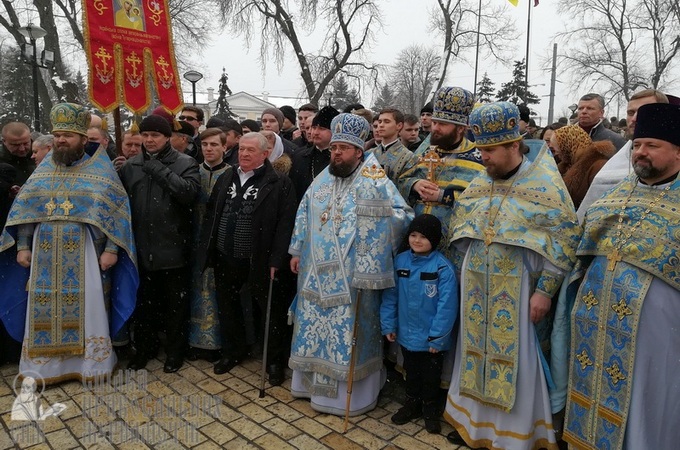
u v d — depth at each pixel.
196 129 5.78
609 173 2.85
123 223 3.72
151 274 3.98
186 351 4.18
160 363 4.06
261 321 4.20
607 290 2.34
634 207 2.32
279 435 2.99
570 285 2.64
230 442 2.92
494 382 2.70
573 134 3.48
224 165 4.16
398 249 3.19
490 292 2.73
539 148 2.85
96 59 4.14
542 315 2.63
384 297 3.17
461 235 2.85
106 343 3.74
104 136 4.68
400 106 31.03
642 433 2.23
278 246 3.57
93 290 3.67
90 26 4.11
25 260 3.62
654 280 2.22
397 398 3.50
